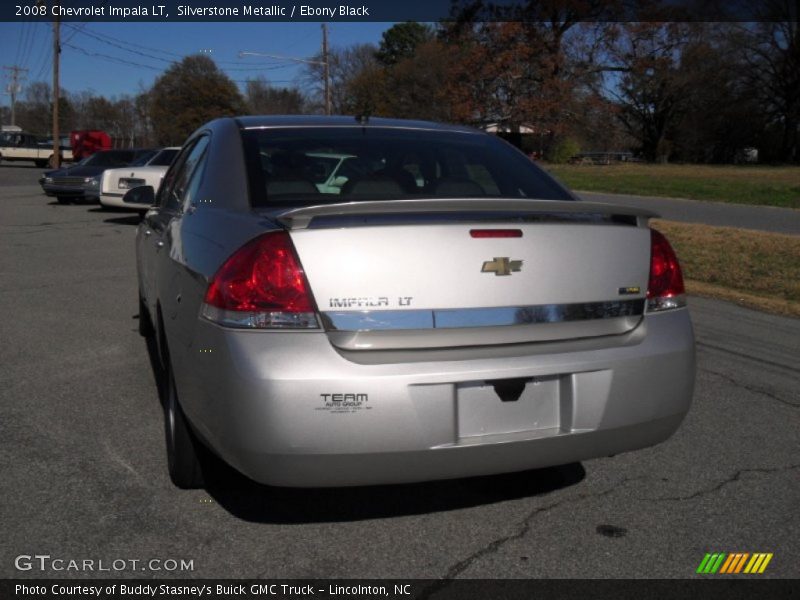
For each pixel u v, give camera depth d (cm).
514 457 284
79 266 976
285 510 331
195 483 340
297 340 267
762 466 385
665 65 5016
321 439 263
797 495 354
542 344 289
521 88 4516
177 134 6725
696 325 685
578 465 385
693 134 5734
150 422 425
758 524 326
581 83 4612
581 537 313
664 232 1266
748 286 851
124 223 1535
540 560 296
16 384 489
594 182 2916
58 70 4300
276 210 317
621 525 324
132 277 898
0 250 1116
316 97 7031
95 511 324
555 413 290
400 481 278
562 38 4553
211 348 278
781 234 1255
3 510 323
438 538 311
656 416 304
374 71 6356
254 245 276
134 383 493
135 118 9494
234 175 348
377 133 392
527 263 286
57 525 312
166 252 379
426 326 274
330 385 262
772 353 593
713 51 5347
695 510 338
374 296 271
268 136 376
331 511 331
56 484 348
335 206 269
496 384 280
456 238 279
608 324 301
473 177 380
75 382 495
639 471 378
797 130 5656
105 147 5184
